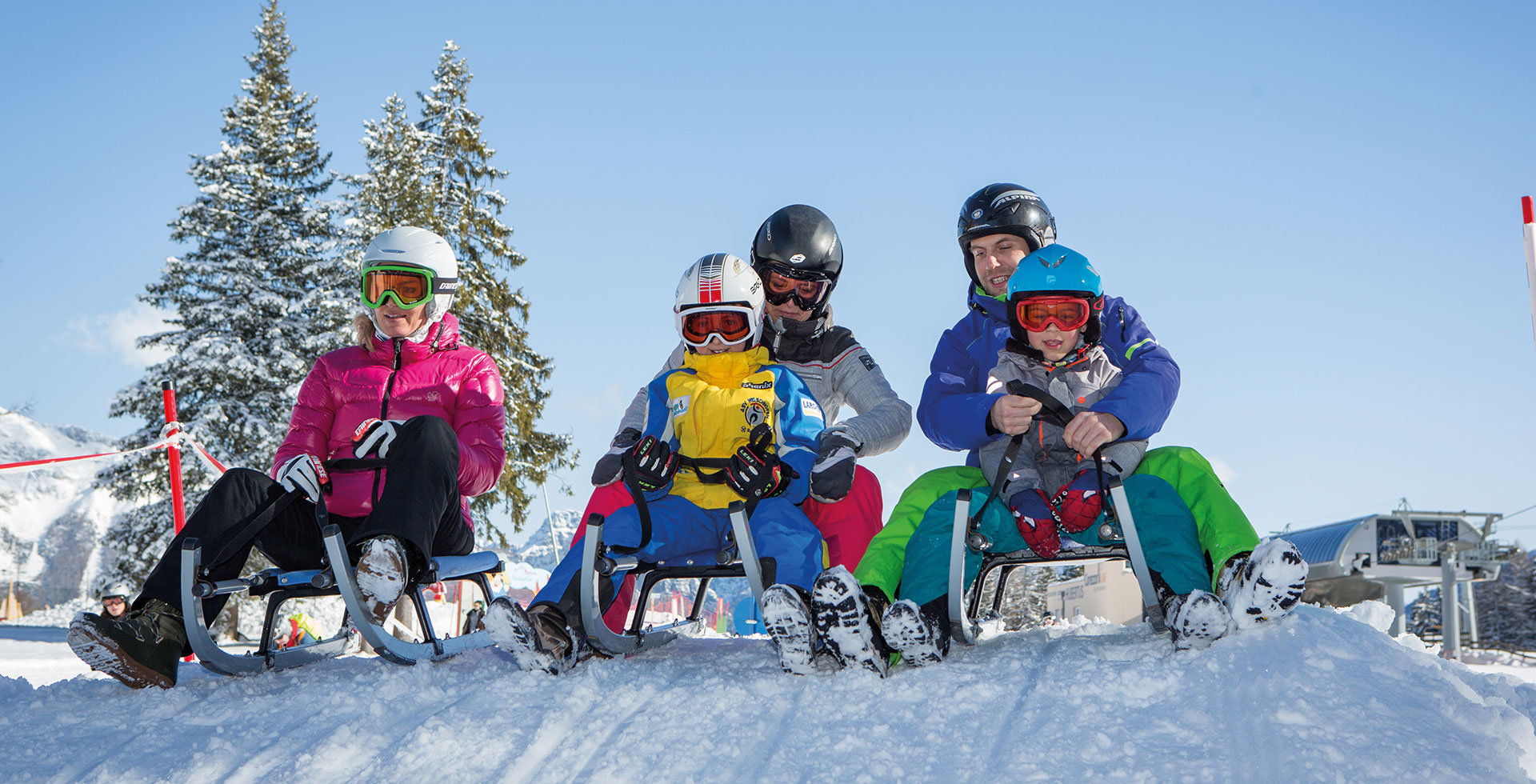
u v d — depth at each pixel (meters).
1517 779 2.10
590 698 2.83
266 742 2.74
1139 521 3.19
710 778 2.36
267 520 3.47
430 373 4.12
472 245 24.31
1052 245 3.57
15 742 2.88
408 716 2.86
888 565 3.27
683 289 3.73
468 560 3.88
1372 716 2.29
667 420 3.74
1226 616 2.74
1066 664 2.84
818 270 4.58
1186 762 2.21
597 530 3.07
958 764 2.33
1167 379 3.46
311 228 23.47
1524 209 5.30
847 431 3.71
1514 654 17.67
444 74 25.19
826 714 2.65
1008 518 3.38
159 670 3.26
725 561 3.22
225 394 21.03
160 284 21.67
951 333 4.12
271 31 25.03
